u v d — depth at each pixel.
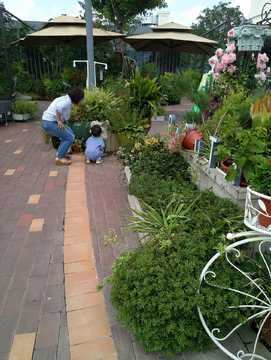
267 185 1.76
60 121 5.04
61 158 5.52
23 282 2.60
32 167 5.41
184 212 2.61
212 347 1.98
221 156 3.13
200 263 2.07
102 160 5.71
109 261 2.89
